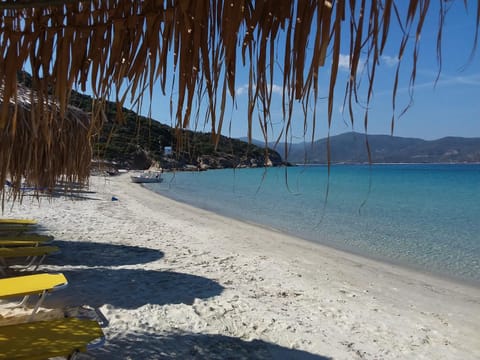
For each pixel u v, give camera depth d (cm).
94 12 126
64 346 274
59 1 107
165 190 3409
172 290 578
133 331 430
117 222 1240
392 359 426
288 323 493
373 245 1241
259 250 991
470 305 659
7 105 128
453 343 483
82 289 547
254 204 2441
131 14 118
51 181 327
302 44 84
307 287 672
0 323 413
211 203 2459
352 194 3212
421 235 1441
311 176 6806
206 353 395
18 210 1285
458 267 979
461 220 1811
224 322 478
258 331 461
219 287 613
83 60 125
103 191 2472
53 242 833
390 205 2431
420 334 503
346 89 78
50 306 478
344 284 723
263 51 92
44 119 137
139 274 648
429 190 3709
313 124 82
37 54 129
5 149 204
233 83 97
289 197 2958
